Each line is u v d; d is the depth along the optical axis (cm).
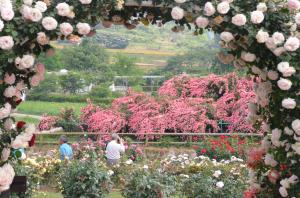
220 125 1861
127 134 1789
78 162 920
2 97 495
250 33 492
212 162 1070
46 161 1048
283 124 509
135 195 837
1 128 501
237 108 1839
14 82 498
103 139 1773
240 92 1838
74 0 486
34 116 2556
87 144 1355
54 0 489
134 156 1473
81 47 3180
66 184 899
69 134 1728
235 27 499
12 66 483
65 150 1163
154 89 2780
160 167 1062
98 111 1948
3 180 478
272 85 519
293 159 505
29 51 489
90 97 2728
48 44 497
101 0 486
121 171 1076
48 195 1002
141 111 1898
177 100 1905
